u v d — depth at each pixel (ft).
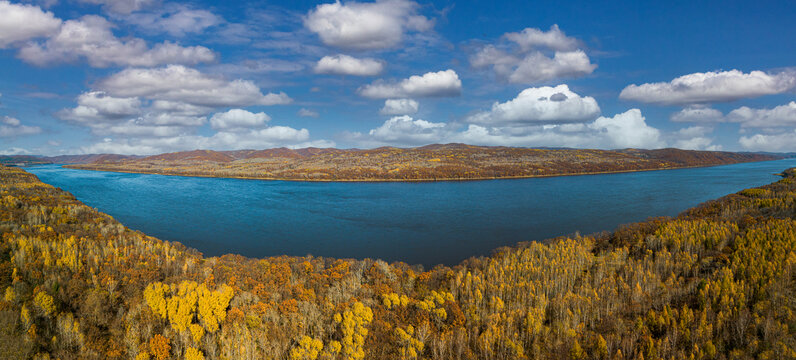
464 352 272.92
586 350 267.80
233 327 275.59
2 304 252.62
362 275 391.86
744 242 388.57
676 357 246.27
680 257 399.24
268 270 383.04
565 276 366.02
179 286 306.76
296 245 578.66
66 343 248.73
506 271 381.60
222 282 340.59
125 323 274.36
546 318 307.37
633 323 290.97
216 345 270.46
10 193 612.70
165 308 285.43
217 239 604.90
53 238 385.09
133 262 356.59
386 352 276.00
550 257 425.69
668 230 465.47
